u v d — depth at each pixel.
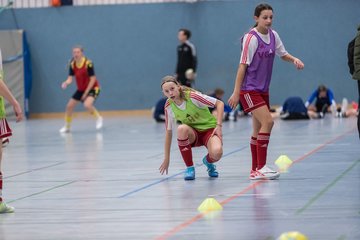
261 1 32.50
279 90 32.50
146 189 10.59
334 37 32.12
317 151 14.86
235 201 9.15
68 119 24.75
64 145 19.52
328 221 7.62
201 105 11.30
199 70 33.12
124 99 33.97
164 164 11.41
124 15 33.75
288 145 16.45
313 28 32.22
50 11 34.09
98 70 34.00
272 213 8.21
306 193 9.55
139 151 16.77
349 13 31.97
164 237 7.17
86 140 20.91
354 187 9.93
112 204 9.34
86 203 9.52
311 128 21.95
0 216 8.80
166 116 11.37
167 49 33.53
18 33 33.44
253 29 11.03
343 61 32.09
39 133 24.67
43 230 7.82
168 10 33.41
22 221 8.41
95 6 33.88
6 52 33.44
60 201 9.79
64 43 34.12
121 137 21.42
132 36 33.75
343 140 17.12
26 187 11.40
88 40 34.00
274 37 11.12
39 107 34.41
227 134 20.84
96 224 8.02
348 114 27.20
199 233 7.29
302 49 32.34
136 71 33.81
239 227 7.50
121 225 7.89
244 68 10.91
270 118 10.98
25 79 33.59
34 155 17.00
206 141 11.33
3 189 11.27
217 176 11.63
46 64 34.22
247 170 12.29
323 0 32.06
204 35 33.06
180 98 11.19
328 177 11.01
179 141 11.39
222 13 32.91
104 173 12.79
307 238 6.80
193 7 33.12
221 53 32.94
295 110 26.97
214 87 33.06
